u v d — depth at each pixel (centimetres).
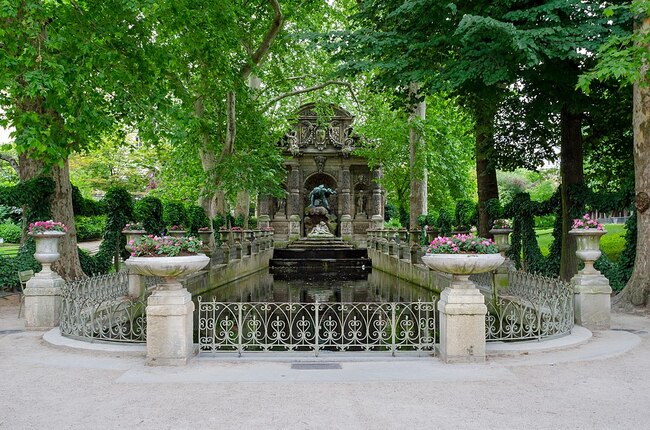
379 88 1755
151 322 784
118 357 838
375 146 3628
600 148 2284
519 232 2075
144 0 1365
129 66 1536
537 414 566
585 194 1691
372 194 4591
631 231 1500
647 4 1029
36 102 1520
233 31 1997
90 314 998
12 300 1548
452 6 1335
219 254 2369
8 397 629
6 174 3809
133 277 1367
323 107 3844
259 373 735
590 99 1738
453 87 1468
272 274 2978
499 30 1300
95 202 1884
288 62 3350
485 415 562
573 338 926
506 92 1827
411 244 2427
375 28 1812
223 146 2733
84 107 1327
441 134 3553
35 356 842
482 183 2266
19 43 1295
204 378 708
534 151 2403
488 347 855
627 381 694
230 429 522
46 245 1104
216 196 3122
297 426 529
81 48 1323
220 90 2173
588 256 1081
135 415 564
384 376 714
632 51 1105
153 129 1505
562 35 1364
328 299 1836
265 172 2709
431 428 525
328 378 706
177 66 1677
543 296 1027
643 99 1320
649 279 1301
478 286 1582
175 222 2302
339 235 4584
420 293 1992
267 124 2995
